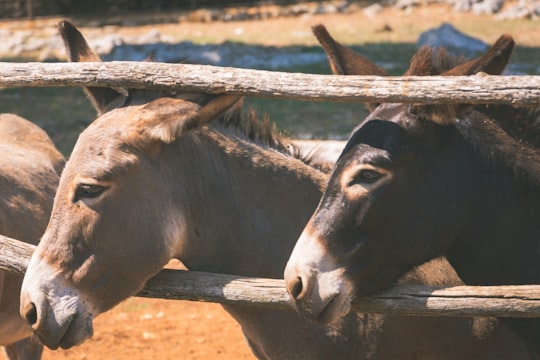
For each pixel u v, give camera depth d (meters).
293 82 5.03
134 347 10.68
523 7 31.56
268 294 5.36
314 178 6.16
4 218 7.56
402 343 6.00
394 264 5.25
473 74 5.04
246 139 6.12
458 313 5.07
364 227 5.12
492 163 5.42
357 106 21.67
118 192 5.33
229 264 5.86
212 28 30.91
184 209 5.68
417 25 30.41
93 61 5.82
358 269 5.14
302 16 32.62
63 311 5.21
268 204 5.96
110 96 5.81
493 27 29.62
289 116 20.59
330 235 5.09
